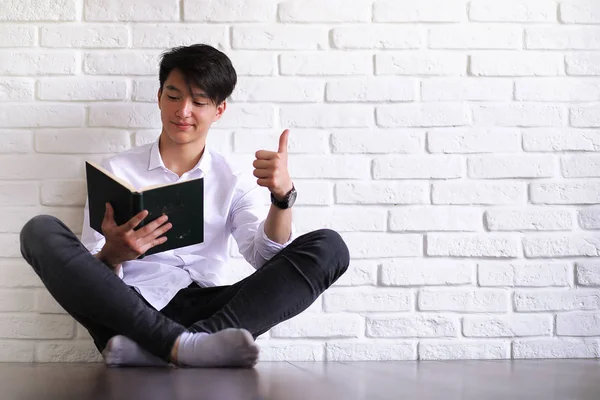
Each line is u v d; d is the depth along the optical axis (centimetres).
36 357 239
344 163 250
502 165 253
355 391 148
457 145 252
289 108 249
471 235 252
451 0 253
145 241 180
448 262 251
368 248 249
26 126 243
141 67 246
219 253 223
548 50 255
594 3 255
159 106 229
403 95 251
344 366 219
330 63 250
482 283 251
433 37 252
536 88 254
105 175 182
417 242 250
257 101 248
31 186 243
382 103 251
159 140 228
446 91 252
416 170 251
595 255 254
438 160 252
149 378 160
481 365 223
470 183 252
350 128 250
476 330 250
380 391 148
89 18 244
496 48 254
